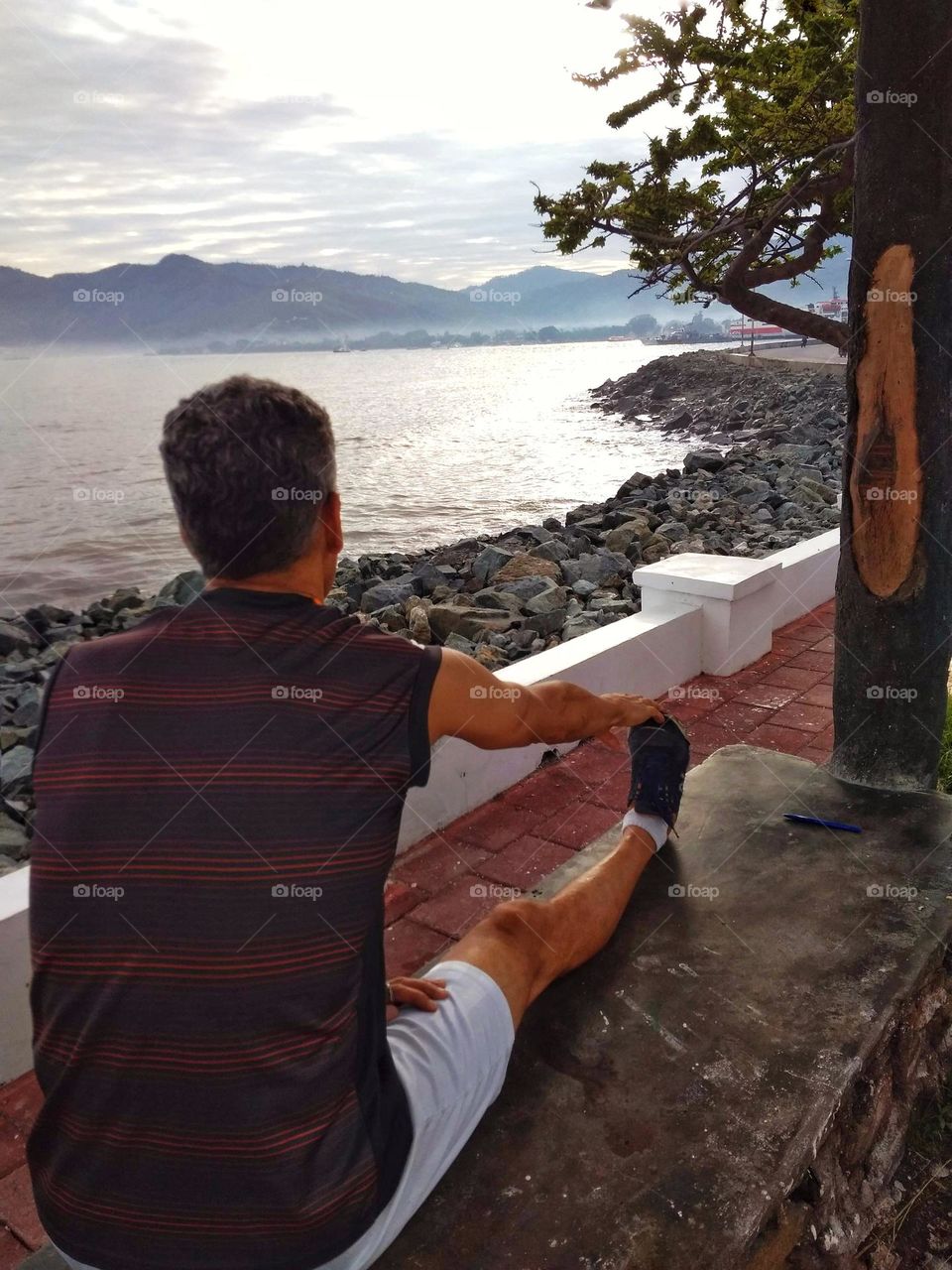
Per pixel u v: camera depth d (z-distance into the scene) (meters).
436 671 1.42
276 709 1.27
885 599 2.91
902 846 2.74
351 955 1.30
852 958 2.27
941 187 2.49
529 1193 1.66
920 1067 2.33
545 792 3.95
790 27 4.66
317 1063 1.27
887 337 2.65
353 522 16.16
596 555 9.53
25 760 5.32
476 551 11.09
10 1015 2.49
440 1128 1.58
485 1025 1.72
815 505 12.05
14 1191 2.16
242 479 1.29
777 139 4.24
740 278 4.40
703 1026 2.06
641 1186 1.67
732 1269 1.52
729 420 31.41
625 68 4.15
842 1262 1.83
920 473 2.74
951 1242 2.02
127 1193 1.26
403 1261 1.53
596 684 4.38
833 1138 1.93
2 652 8.71
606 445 27.41
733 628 5.05
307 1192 1.26
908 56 2.43
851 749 3.13
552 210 4.46
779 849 2.76
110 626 9.25
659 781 2.63
